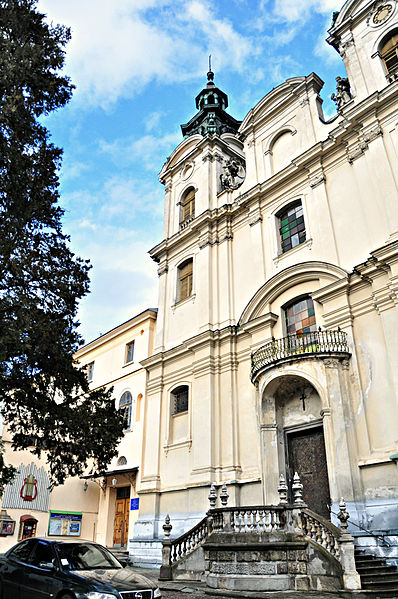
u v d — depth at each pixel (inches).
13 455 932.6
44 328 474.0
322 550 432.8
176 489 759.1
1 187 472.1
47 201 524.1
